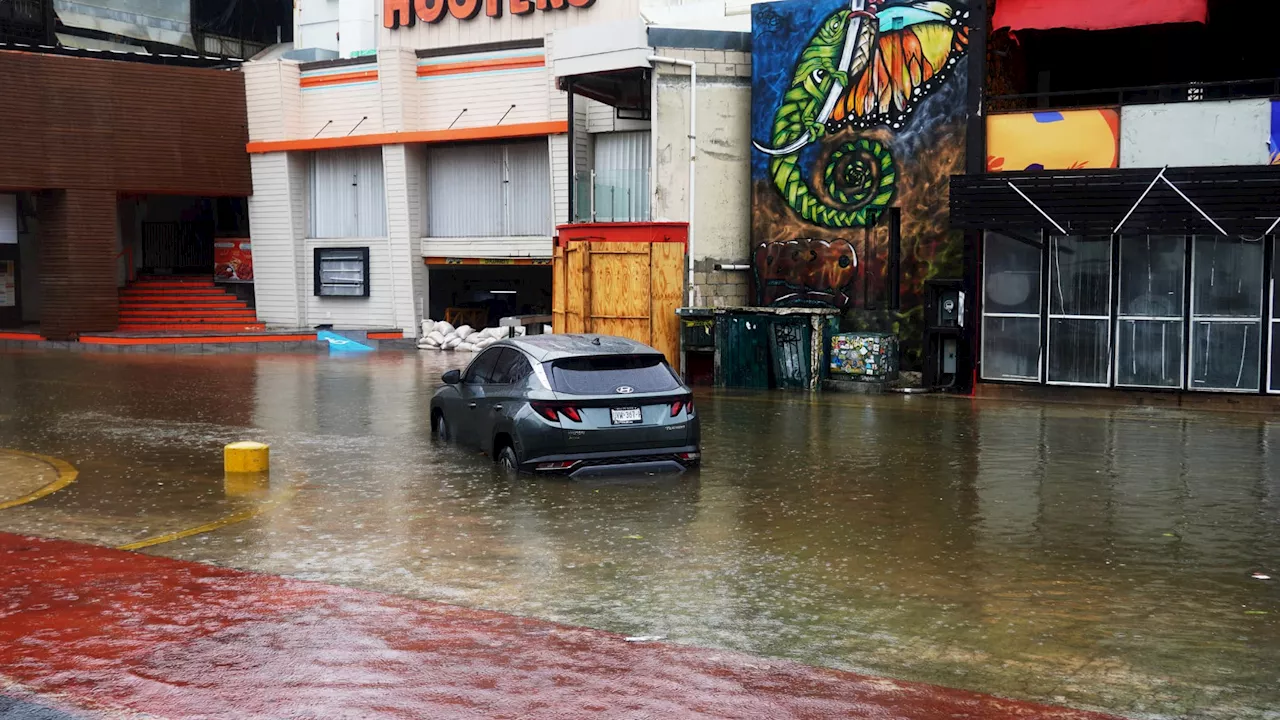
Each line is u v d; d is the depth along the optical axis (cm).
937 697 546
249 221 3469
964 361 2048
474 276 3500
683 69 2306
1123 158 1872
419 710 534
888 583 766
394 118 3216
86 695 557
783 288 2256
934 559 834
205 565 820
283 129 3378
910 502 1050
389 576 788
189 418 1702
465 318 3369
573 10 3145
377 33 3638
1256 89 2225
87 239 3219
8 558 843
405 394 2027
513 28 3253
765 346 2125
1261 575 785
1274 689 557
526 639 640
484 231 3209
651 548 870
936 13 2045
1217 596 731
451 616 687
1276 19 2200
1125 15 1891
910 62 2081
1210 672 582
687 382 2225
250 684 570
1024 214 1866
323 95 3347
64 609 704
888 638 643
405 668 591
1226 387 1817
